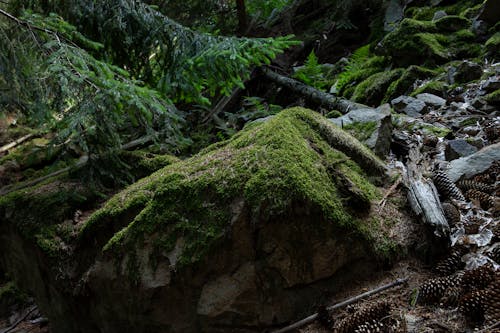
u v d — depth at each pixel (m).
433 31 6.62
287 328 2.46
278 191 2.50
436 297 2.30
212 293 2.53
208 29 7.54
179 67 4.91
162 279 2.60
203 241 2.53
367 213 2.76
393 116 4.75
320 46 8.67
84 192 3.78
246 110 6.86
